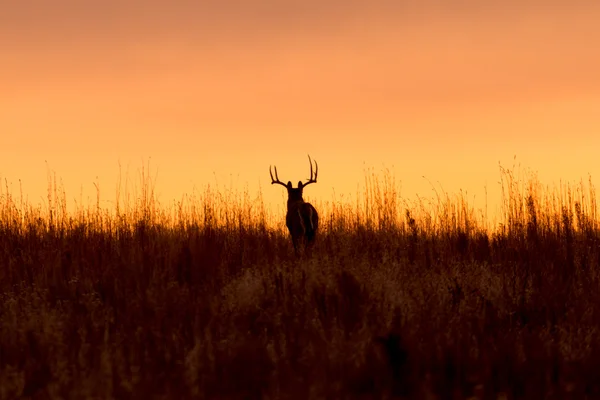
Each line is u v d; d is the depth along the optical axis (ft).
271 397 90.07
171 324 112.47
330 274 136.26
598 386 91.45
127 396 89.25
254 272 146.82
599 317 120.47
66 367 95.50
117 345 105.60
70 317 117.19
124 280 135.95
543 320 121.08
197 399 89.35
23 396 90.38
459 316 119.75
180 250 157.17
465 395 91.81
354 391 90.99
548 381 92.38
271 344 107.04
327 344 101.81
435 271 153.99
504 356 97.71
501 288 137.59
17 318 120.16
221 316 118.01
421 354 97.35
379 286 128.98
